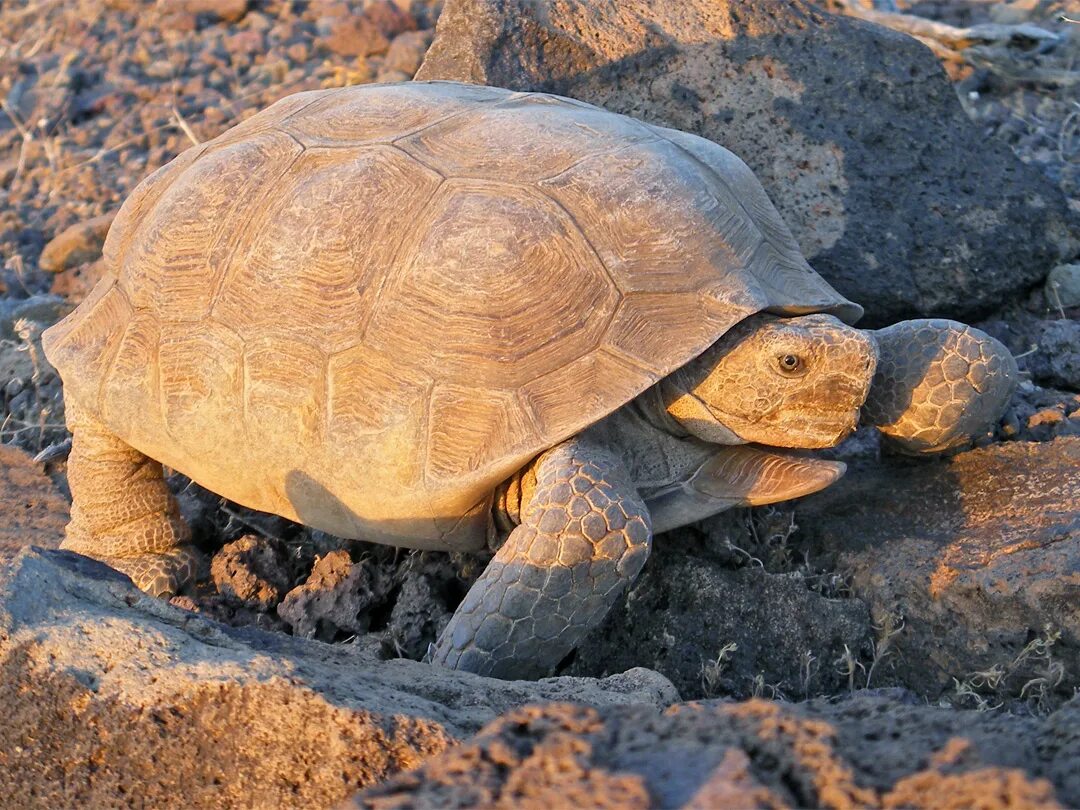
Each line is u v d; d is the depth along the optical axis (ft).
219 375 2.35
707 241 2.31
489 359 2.24
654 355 2.24
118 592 1.96
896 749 1.66
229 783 1.83
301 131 2.46
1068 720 1.70
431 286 2.27
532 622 2.17
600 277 2.27
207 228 2.42
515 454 2.20
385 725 1.82
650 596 2.36
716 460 2.37
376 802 1.63
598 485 2.19
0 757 1.87
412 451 2.24
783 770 1.62
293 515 2.40
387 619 2.46
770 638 2.33
